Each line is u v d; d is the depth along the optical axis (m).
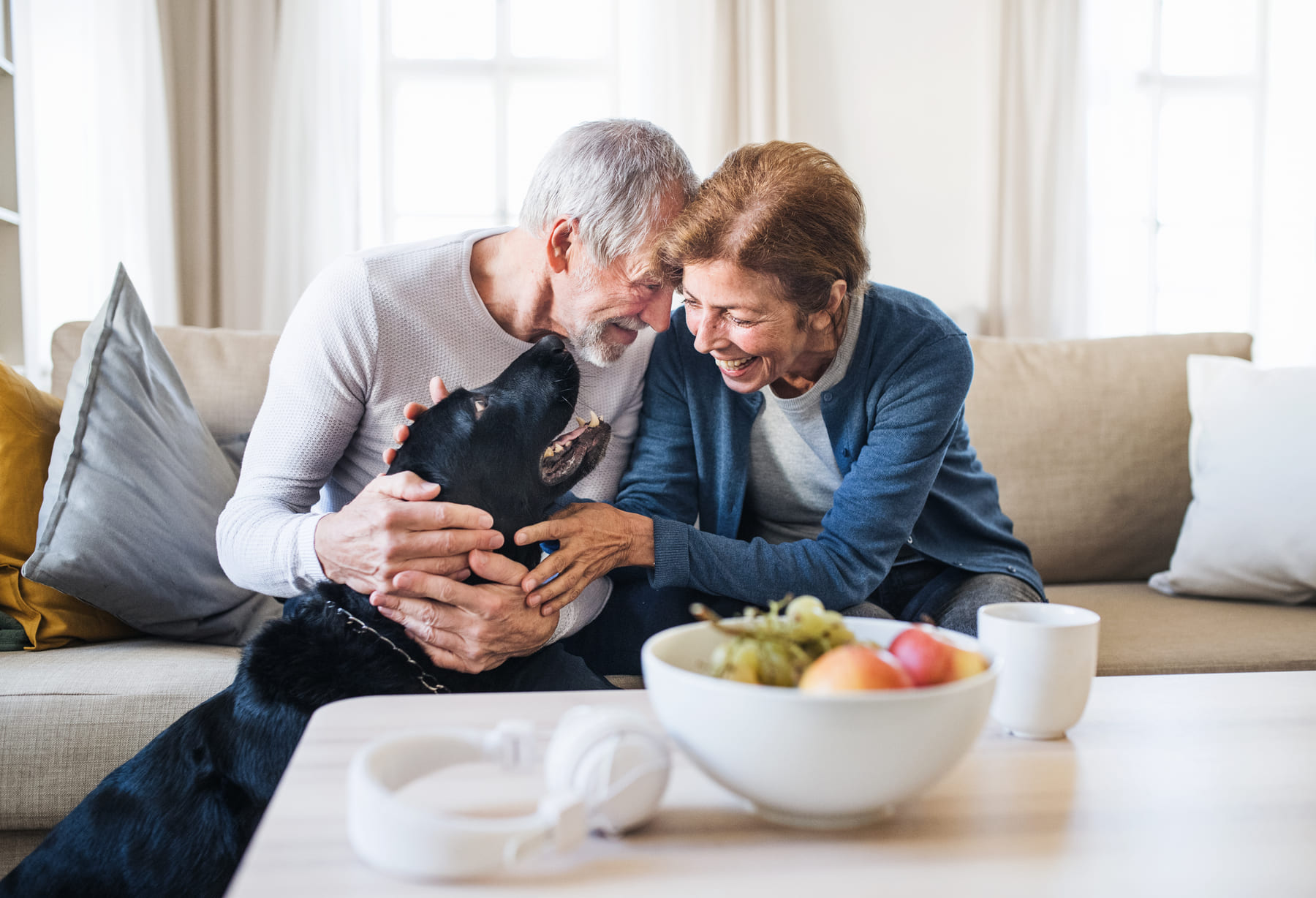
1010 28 3.25
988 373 2.07
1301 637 1.54
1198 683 0.97
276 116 3.08
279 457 1.28
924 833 0.62
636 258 1.24
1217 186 3.57
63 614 1.40
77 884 1.00
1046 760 0.75
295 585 1.16
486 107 3.41
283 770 1.02
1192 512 1.89
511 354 1.36
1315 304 3.53
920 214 3.35
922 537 1.52
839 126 3.33
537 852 0.55
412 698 0.87
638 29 3.27
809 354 1.39
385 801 0.54
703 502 1.52
